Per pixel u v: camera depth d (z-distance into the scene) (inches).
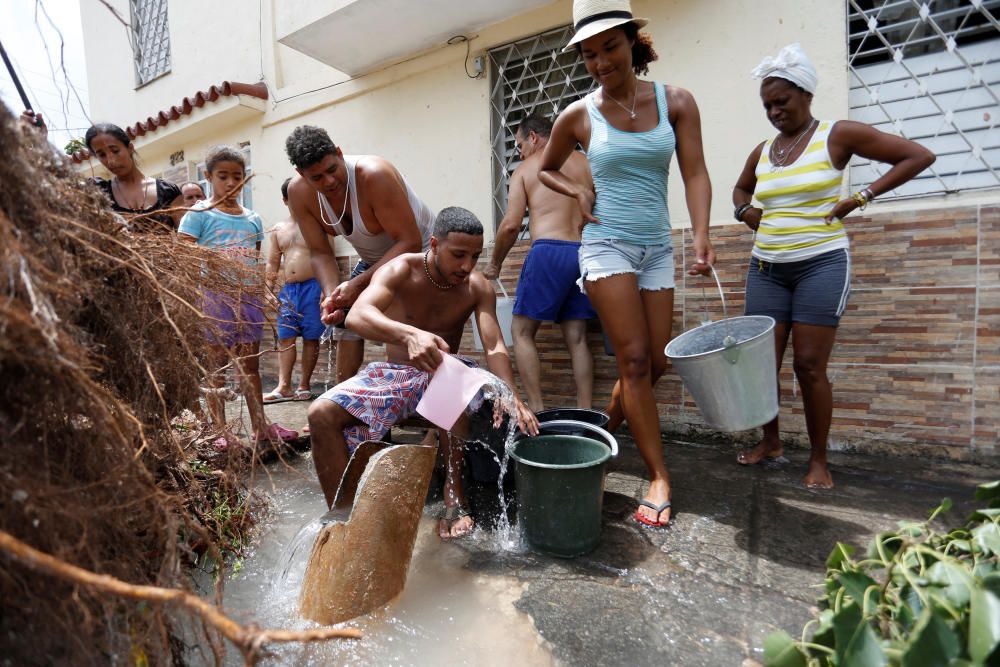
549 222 129.4
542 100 156.3
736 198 115.3
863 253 116.6
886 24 114.4
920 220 111.3
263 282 75.9
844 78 116.2
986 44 107.1
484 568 80.1
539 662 60.1
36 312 36.9
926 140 113.2
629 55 90.0
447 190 174.6
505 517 95.1
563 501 80.9
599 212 97.3
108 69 299.4
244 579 76.1
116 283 52.4
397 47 171.3
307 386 183.9
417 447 72.3
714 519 92.9
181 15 250.7
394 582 70.5
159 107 270.7
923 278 111.9
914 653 43.3
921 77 112.6
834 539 84.7
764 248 105.9
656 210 96.7
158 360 55.5
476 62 163.5
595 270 95.1
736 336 99.1
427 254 96.3
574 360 136.3
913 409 114.8
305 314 176.7
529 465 81.6
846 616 48.5
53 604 39.3
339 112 197.6
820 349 99.5
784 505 96.6
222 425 66.6
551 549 83.0
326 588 65.3
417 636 64.2
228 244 81.4
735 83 126.2
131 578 46.4
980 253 107.0
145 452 54.3
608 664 59.7
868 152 94.7
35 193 42.9
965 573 49.3
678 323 136.1
